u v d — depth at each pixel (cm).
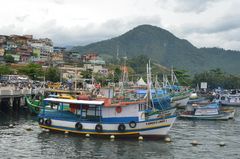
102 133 4844
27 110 7756
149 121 4781
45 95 8638
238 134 5653
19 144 4350
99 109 4944
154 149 4272
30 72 14862
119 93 7375
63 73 17138
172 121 4825
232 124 6906
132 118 4859
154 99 7194
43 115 5197
